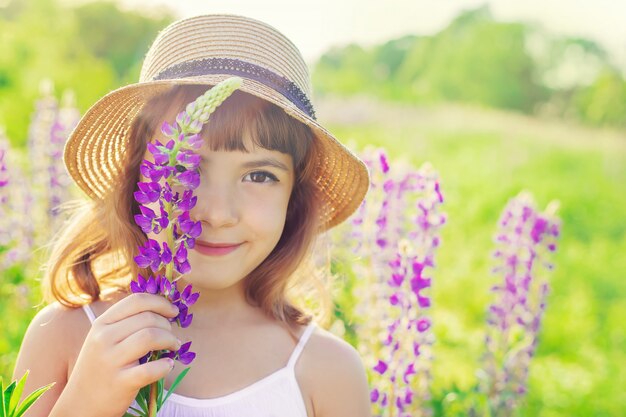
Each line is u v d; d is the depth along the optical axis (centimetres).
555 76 3288
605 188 1491
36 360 196
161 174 145
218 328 205
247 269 191
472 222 1109
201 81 173
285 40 200
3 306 405
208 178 183
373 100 2419
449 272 837
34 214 407
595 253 1064
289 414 199
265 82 189
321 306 253
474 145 1917
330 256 298
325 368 207
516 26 3278
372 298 310
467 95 3225
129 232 203
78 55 2014
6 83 1538
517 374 357
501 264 360
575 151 1936
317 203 224
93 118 198
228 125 181
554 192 1362
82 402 159
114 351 155
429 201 291
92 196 219
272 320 212
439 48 3438
